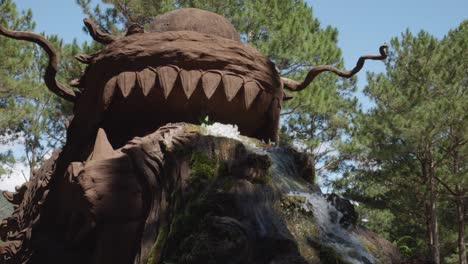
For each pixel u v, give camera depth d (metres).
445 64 19.23
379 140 18.59
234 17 16.12
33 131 20.20
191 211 2.86
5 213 18.55
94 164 3.30
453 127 17.91
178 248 2.77
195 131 3.56
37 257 4.10
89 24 4.32
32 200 4.77
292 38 16.53
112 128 4.15
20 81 17.47
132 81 3.95
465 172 18.17
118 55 4.05
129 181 3.27
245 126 4.20
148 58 3.99
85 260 3.63
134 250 3.20
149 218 3.16
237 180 3.00
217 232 2.65
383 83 19.05
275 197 3.04
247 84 4.05
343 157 20.33
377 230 25.48
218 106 4.04
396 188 20.62
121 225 3.21
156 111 4.05
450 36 21.98
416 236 24.02
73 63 16.02
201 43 4.05
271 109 4.27
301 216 3.00
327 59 17.31
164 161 3.29
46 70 4.50
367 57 4.73
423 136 17.72
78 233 3.51
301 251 2.76
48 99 19.94
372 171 20.48
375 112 18.69
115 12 17.06
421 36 19.81
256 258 2.71
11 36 4.33
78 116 4.36
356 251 2.90
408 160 19.77
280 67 17.16
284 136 18.88
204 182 3.05
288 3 18.08
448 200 21.78
